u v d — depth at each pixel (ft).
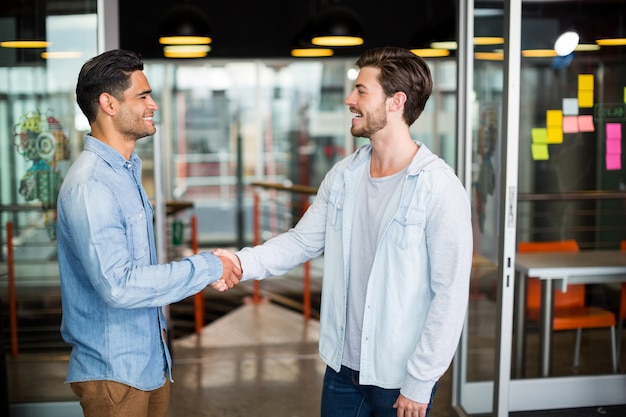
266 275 7.42
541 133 14.16
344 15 16.43
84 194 5.98
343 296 6.81
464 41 11.37
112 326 6.31
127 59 6.30
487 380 10.66
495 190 10.36
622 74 13.73
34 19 10.96
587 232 16.44
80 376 6.39
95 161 6.20
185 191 29.14
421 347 6.17
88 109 6.34
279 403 12.29
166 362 6.86
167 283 6.17
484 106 10.82
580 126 14.03
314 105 29.12
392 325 6.41
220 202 29.35
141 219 6.46
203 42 18.01
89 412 6.46
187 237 28.96
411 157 6.59
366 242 6.68
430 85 6.57
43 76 11.09
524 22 13.70
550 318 12.33
